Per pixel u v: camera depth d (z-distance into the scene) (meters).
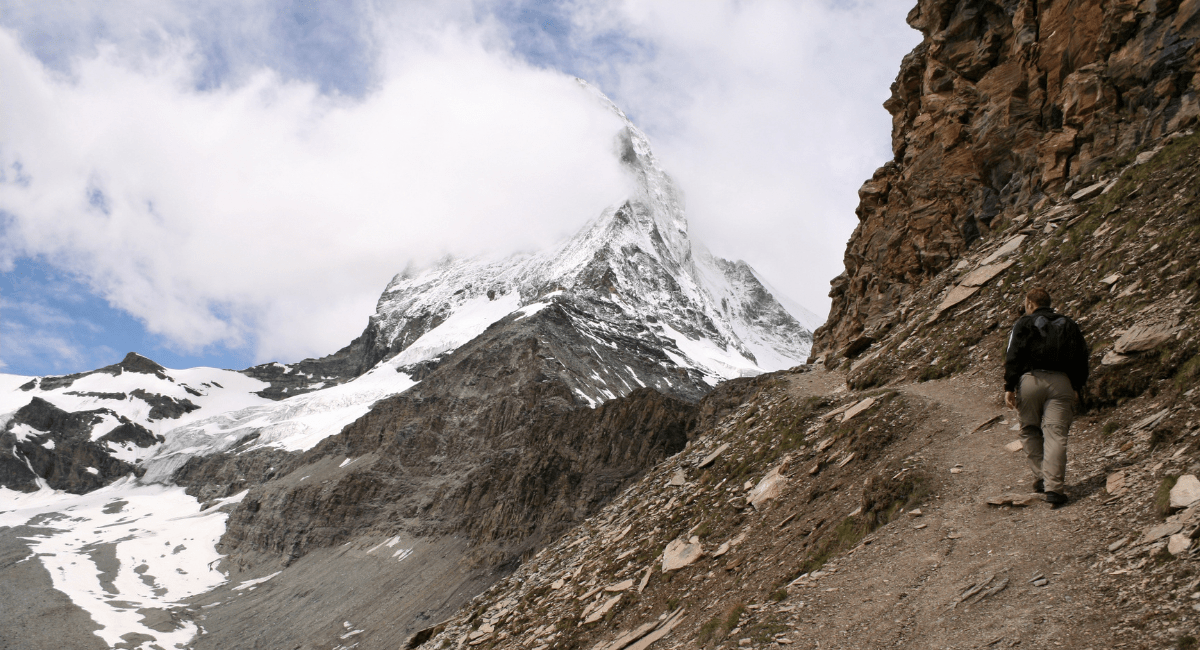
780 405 24.72
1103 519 9.37
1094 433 12.09
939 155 33.88
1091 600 8.05
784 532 15.22
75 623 124.62
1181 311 13.01
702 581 15.98
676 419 124.94
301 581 136.12
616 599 18.16
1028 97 30.45
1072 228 20.89
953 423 15.16
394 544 134.12
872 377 22.84
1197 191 16.73
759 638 11.28
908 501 12.78
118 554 178.62
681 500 22.34
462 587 102.88
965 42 33.94
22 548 185.88
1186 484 8.64
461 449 182.50
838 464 16.38
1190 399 10.55
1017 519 10.48
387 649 93.62
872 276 36.78
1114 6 26.41
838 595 11.25
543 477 120.31
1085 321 16.34
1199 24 23.56
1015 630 8.20
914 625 9.38
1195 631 6.64
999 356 17.86
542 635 19.58
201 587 153.62
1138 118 24.94
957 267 27.95
